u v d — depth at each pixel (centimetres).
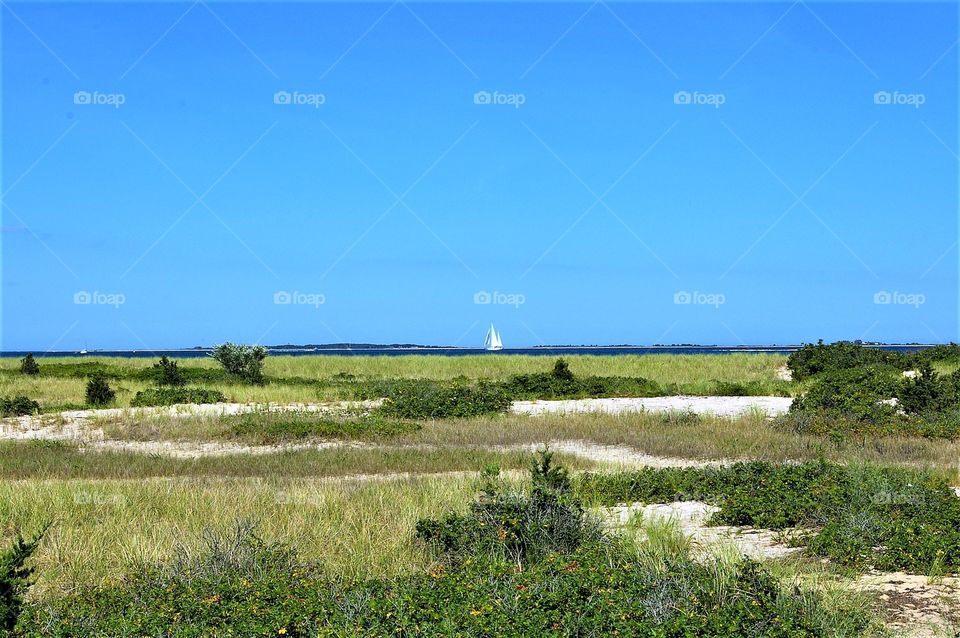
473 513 1068
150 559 954
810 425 2125
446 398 2573
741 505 1196
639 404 2795
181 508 1211
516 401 2956
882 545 1001
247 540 954
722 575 803
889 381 2575
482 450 1916
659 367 4169
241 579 838
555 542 995
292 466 1733
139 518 1167
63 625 730
